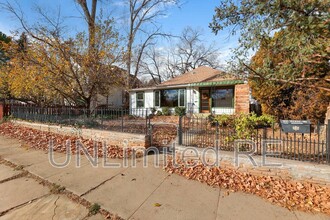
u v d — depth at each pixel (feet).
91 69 31.50
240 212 9.12
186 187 11.69
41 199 10.50
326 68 9.88
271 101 26.55
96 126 23.75
